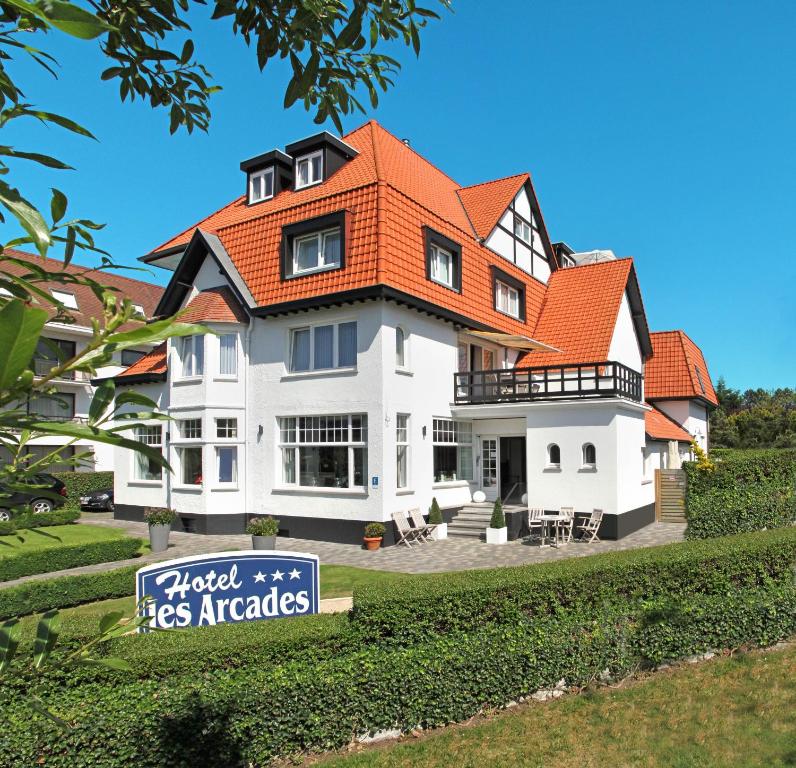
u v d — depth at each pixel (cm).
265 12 337
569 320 2400
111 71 341
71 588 1117
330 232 1864
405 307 1828
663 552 897
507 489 2255
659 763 574
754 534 1027
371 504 1711
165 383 2114
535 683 708
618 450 1805
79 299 3228
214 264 2112
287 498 1873
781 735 614
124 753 531
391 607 694
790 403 6888
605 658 751
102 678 575
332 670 629
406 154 2442
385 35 362
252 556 747
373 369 1733
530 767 572
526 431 1933
